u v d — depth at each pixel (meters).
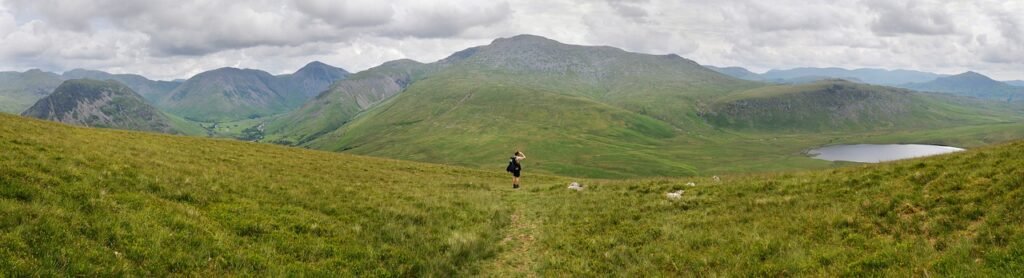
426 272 15.87
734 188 25.70
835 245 15.43
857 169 25.14
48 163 19.38
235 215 18.17
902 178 20.75
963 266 12.01
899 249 14.02
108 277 11.60
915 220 16.00
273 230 17.17
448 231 20.66
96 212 15.02
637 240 19.08
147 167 23.84
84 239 12.95
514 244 20.22
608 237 19.81
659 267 16.12
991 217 14.48
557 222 23.19
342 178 34.12
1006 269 11.41
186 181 21.97
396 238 18.83
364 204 23.55
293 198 22.72
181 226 15.45
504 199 30.69
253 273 13.48
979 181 17.53
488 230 21.52
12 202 14.20
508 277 16.42
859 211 17.95
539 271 16.77
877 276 12.66
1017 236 12.81
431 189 33.16
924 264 12.61
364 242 17.69
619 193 29.00
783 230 17.64
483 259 18.12
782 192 23.38
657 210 23.42
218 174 26.27
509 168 36.62
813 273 13.55
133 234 13.98
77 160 21.61
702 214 21.72
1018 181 16.22
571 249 18.75
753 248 16.17
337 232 18.27
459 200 27.95
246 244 15.38
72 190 16.66
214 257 13.99
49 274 10.99
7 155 19.55
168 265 12.93
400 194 28.42
